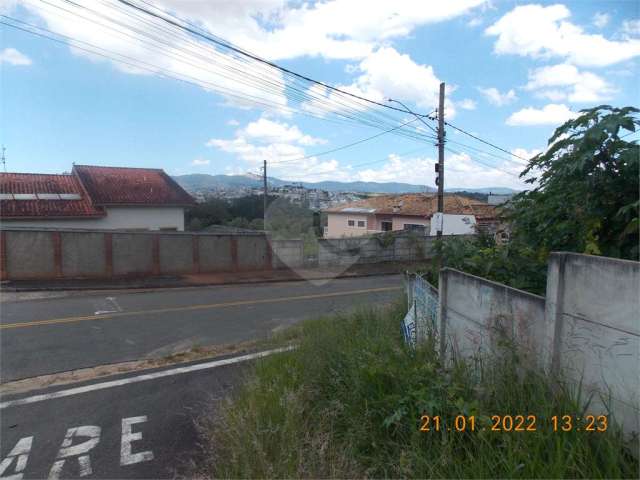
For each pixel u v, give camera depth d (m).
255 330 8.06
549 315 2.39
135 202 20.47
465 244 4.69
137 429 3.92
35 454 3.48
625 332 1.94
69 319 8.74
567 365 2.28
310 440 2.80
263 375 4.29
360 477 2.45
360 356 3.61
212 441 3.27
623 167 2.76
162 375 5.49
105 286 13.52
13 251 13.52
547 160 3.31
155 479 3.09
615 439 1.90
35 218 17.86
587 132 2.70
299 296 12.32
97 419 4.15
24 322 8.43
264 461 2.58
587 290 2.16
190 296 12.27
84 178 21.25
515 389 2.45
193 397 4.70
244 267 17.95
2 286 12.59
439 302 3.76
